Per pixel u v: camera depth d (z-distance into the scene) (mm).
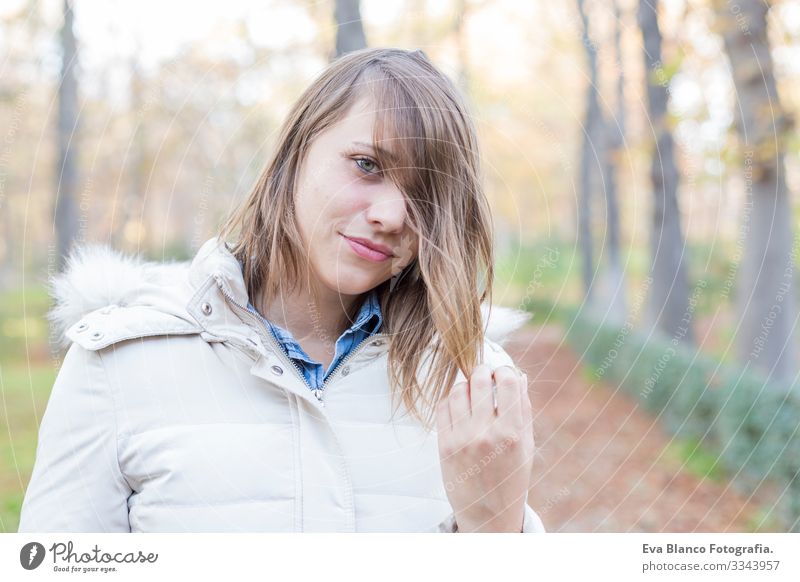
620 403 7535
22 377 6441
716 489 4355
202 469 1151
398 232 1142
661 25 6949
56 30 6312
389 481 1231
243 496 1154
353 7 3539
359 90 1153
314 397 1191
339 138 1140
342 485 1192
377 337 1269
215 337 1199
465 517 1144
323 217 1137
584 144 11219
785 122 4801
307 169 1167
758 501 3977
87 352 1199
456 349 1186
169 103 6137
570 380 9391
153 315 1213
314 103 1203
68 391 1185
